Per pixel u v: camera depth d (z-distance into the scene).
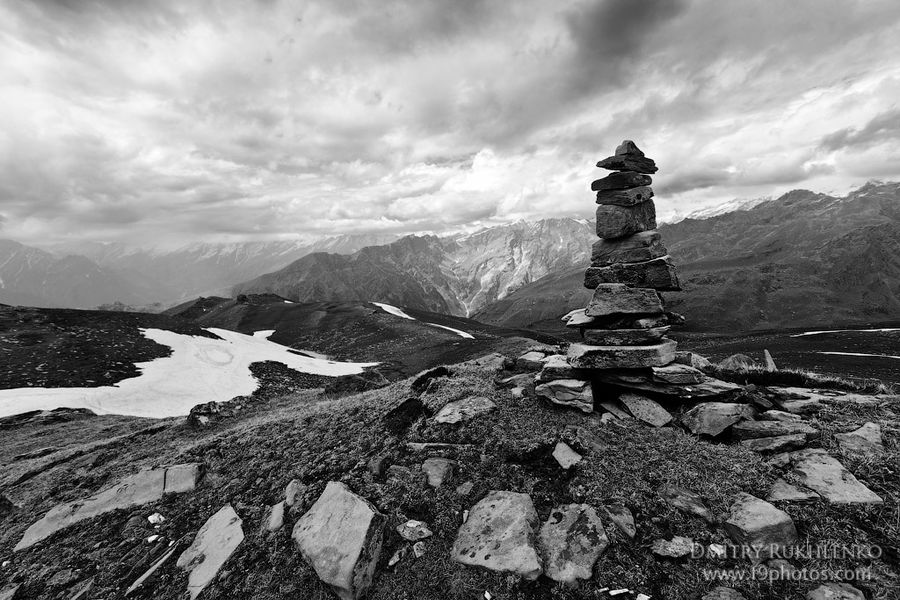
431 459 12.20
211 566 10.20
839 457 10.24
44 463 20.05
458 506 10.53
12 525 14.19
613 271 15.39
